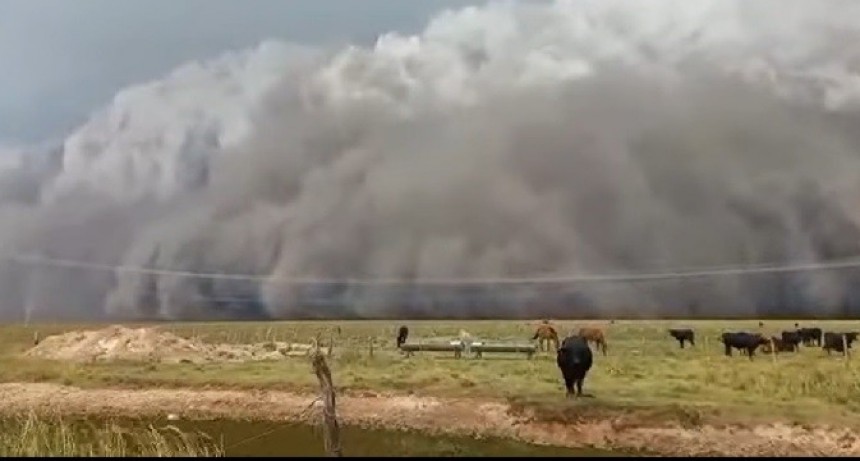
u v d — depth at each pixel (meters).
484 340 20.95
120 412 18.72
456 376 19.05
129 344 22.88
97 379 20.53
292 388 19.20
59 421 17.86
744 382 17.48
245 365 20.88
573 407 16.92
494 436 16.62
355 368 20.11
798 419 15.92
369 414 17.91
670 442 15.76
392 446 15.65
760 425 15.88
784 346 19.00
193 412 18.75
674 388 17.36
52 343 23.05
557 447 15.92
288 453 15.04
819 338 18.98
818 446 15.39
